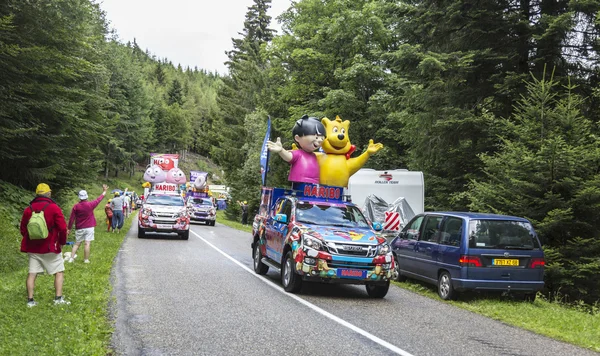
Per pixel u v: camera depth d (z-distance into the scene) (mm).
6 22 13367
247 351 5973
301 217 10852
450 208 18969
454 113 17328
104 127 21781
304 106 33875
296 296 9852
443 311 9219
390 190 16781
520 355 6402
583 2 14984
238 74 57781
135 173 98688
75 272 11000
